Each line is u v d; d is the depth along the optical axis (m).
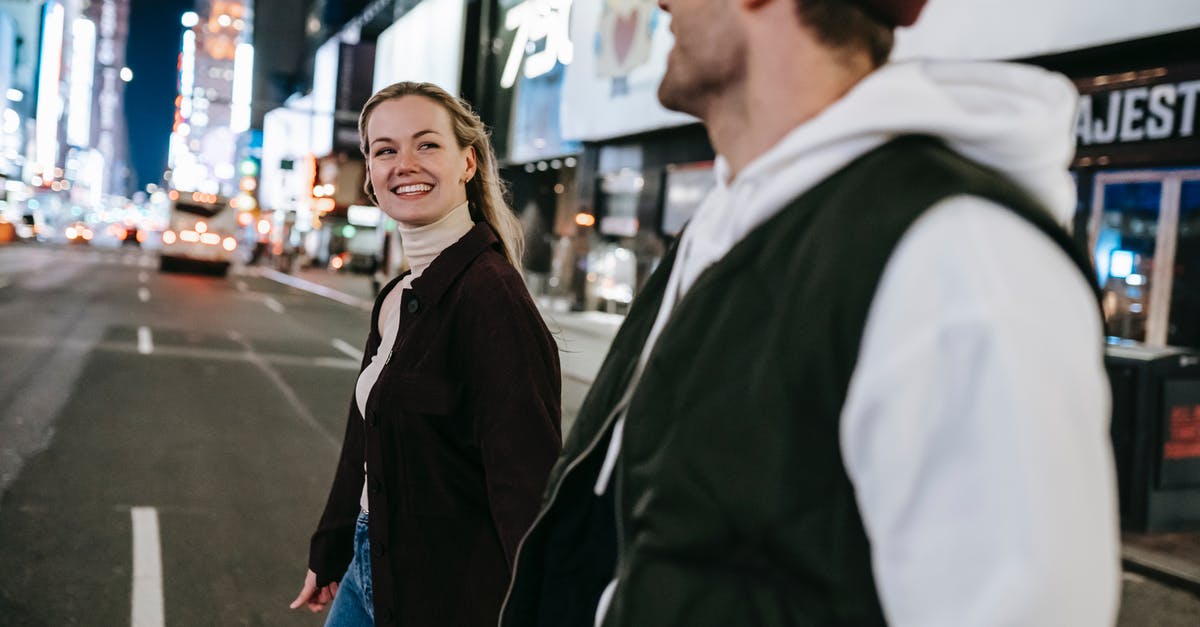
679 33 0.93
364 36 55.72
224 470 6.36
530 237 30.95
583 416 1.13
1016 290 0.65
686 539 0.79
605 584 1.03
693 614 0.78
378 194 2.15
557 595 1.08
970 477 0.63
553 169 30.22
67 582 4.12
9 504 5.17
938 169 0.72
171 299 21.27
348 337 16.25
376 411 1.94
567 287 26.47
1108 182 9.93
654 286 1.12
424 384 1.91
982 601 0.61
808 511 0.73
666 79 0.96
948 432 0.64
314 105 66.88
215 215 33.72
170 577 4.30
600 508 1.05
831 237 0.74
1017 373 0.62
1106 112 9.86
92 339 12.78
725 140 0.93
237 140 148.00
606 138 22.89
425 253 2.14
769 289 0.79
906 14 0.85
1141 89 9.48
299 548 4.89
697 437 0.80
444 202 2.12
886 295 0.69
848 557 0.72
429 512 1.90
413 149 2.10
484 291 1.93
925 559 0.65
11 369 9.70
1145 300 9.58
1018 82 0.79
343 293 29.81
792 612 0.74
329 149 57.84
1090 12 9.73
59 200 93.50
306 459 6.91
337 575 2.19
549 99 27.11
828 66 0.84
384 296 2.25
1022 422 0.61
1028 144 0.73
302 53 72.50
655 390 0.86
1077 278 0.70
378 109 2.16
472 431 1.92
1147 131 9.40
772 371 0.76
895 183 0.73
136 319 16.06
